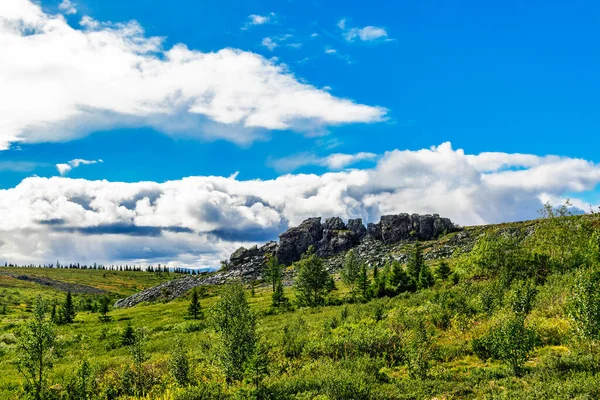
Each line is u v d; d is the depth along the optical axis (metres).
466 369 18.66
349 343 23.30
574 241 47.91
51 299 150.75
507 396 13.66
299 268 81.25
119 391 20.91
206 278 149.50
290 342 25.78
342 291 93.31
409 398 15.17
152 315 83.31
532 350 19.56
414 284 66.00
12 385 22.80
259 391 16.28
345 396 15.29
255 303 84.12
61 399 19.47
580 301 17.25
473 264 53.16
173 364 21.17
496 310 28.61
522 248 50.81
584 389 13.14
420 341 20.62
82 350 40.59
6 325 64.38
